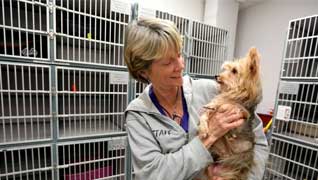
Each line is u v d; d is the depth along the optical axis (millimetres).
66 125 1745
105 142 1730
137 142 742
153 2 2377
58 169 1512
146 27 717
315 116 1590
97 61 1693
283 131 1753
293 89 1629
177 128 770
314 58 1510
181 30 1955
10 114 1502
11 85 1616
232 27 2668
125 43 760
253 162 920
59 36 1454
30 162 1565
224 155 878
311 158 1560
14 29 1322
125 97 1770
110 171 1779
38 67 1433
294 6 2293
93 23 1658
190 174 646
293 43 1671
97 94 1794
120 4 1604
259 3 2635
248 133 910
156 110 787
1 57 1282
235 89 918
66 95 1711
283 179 1719
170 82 725
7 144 1335
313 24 1584
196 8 2680
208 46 2160
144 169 676
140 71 770
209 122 727
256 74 917
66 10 1438
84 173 1670
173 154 673
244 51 2832
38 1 1379
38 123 1563
